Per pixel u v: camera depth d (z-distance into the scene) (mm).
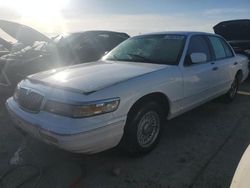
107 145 3127
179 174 3266
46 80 3453
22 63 6039
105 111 3027
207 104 5883
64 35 8117
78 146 2893
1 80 5980
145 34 4961
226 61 5293
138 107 3430
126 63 4156
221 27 9438
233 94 5973
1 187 3037
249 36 9086
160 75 3691
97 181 3150
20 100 3566
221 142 4078
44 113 3150
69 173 3303
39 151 3811
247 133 4402
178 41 4422
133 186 3059
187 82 4090
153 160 3568
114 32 8844
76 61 7316
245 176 1989
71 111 2951
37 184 3088
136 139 3436
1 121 4922
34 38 7703
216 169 3359
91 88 3094
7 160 3588
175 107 3963
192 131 4473
